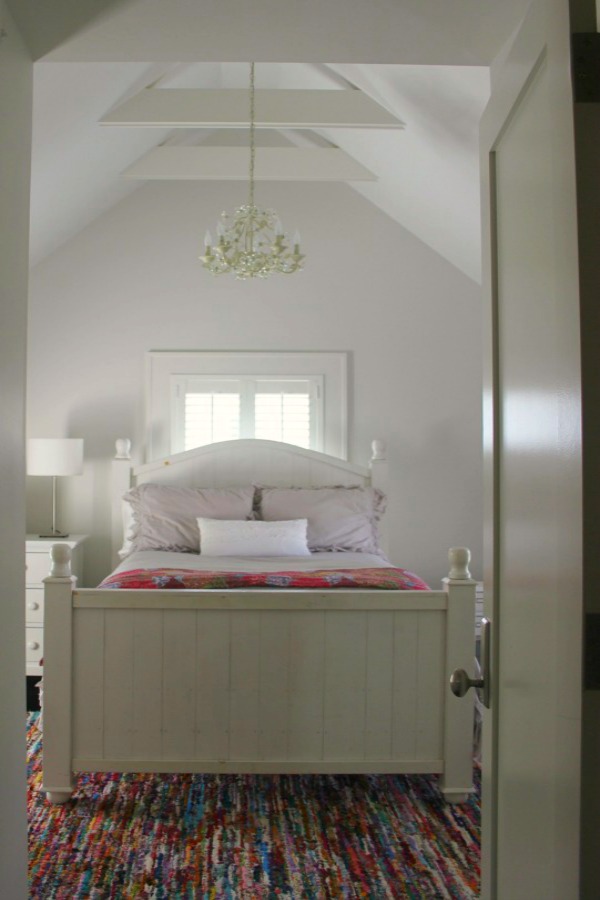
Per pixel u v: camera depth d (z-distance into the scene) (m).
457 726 2.88
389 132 4.12
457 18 1.67
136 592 2.82
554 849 1.06
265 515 4.82
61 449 4.93
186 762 2.83
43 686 2.85
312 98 4.00
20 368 1.66
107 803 2.95
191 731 2.84
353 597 2.83
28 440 5.07
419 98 3.54
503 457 1.42
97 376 5.37
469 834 2.71
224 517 4.75
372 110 3.98
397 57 1.87
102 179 4.77
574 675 0.97
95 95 3.63
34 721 3.95
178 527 4.67
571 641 0.99
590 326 0.95
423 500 5.47
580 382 0.95
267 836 2.69
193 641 2.83
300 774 3.10
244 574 3.41
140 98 3.97
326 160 4.78
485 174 1.54
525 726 1.25
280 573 3.51
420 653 2.88
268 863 2.51
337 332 5.45
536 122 1.21
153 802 2.96
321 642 2.85
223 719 2.84
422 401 5.47
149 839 2.66
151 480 5.22
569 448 0.99
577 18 0.99
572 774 0.97
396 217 5.40
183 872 2.44
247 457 5.25
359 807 2.94
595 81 0.97
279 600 2.82
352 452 5.45
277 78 4.68
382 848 2.61
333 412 5.43
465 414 5.47
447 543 5.46
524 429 1.27
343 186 5.47
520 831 1.27
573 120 0.97
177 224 5.42
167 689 2.84
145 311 5.40
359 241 5.47
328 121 3.98
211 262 3.90
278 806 2.94
